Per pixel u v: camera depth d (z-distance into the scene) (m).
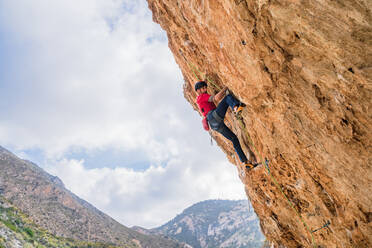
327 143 3.98
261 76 4.32
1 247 44.00
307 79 3.75
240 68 4.59
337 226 4.70
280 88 4.19
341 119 3.61
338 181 4.13
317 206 5.11
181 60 8.82
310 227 5.62
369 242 4.10
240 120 5.91
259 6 3.59
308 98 3.89
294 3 3.17
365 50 2.89
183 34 7.32
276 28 3.60
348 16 2.81
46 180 150.00
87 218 138.38
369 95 3.14
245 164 5.57
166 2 6.70
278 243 8.16
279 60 3.92
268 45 3.90
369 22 2.71
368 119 3.29
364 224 4.00
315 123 4.01
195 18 5.36
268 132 5.05
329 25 3.02
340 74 3.26
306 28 3.25
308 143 4.31
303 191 5.26
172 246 164.12
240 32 4.14
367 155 3.50
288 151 4.86
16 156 163.00
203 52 6.30
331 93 3.56
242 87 4.79
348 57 3.06
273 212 7.27
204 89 5.79
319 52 3.33
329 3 2.88
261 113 4.86
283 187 5.88
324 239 5.34
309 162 4.54
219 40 4.75
